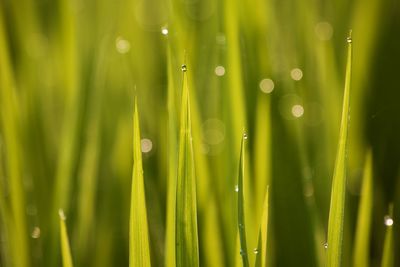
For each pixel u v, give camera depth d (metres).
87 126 0.39
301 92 0.40
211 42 0.39
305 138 0.39
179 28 0.38
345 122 0.31
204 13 0.39
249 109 0.37
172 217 0.33
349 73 0.31
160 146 0.39
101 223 0.38
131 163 0.39
